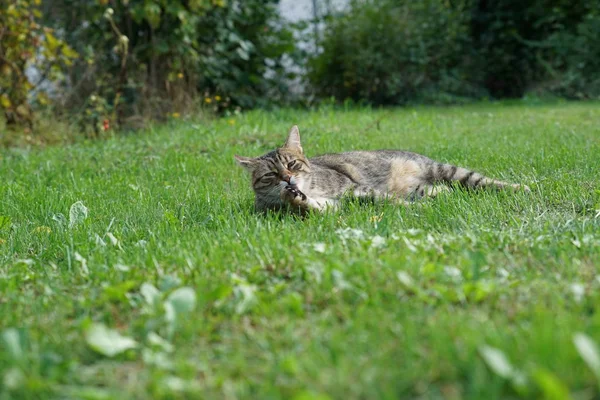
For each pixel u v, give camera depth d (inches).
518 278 115.6
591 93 643.5
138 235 171.5
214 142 338.0
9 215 207.2
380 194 207.0
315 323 99.1
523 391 72.8
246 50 477.4
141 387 83.6
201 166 281.6
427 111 516.7
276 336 95.7
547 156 251.1
